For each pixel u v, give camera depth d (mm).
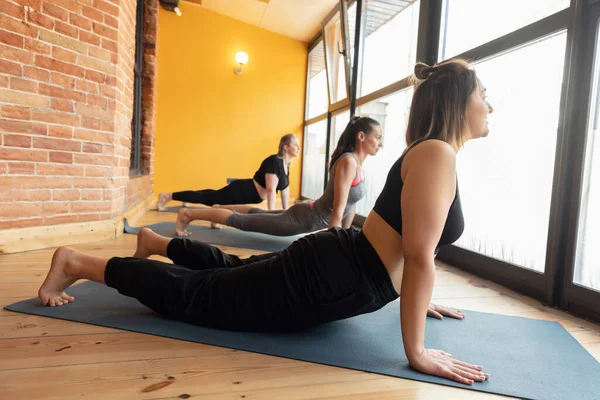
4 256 2562
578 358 1483
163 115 7457
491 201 2828
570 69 2098
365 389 1187
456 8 3303
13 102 2643
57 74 2854
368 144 2785
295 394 1138
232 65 7684
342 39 5730
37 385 1104
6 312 1623
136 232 3549
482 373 1286
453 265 3102
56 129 2887
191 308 1494
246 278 1450
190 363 1278
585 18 2059
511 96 2656
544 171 2375
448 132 1261
